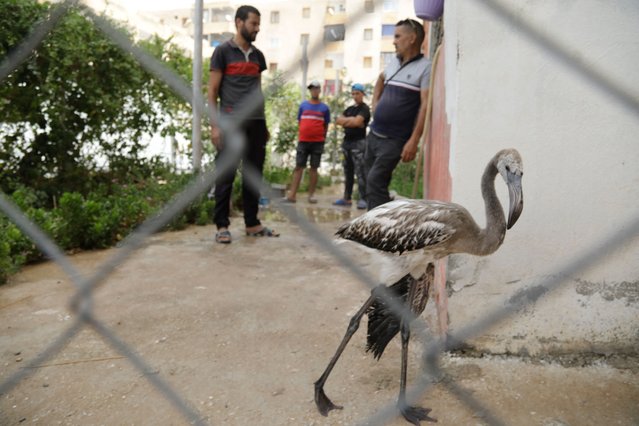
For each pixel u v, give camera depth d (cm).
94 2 742
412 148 464
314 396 270
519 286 306
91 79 750
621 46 283
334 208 878
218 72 525
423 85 463
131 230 596
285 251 562
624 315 303
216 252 555
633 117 287
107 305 396
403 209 272
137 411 261
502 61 293
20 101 700
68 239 539
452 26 329
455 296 310
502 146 299
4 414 257
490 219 266
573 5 283
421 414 256
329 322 371
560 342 307
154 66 205
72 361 309
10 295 416
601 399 268
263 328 360
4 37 636
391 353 326
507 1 288
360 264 507
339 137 1302
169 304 401
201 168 746
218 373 298
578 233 299
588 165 294
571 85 290
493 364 303
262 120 547
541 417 252
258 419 255
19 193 579
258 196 618
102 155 827
